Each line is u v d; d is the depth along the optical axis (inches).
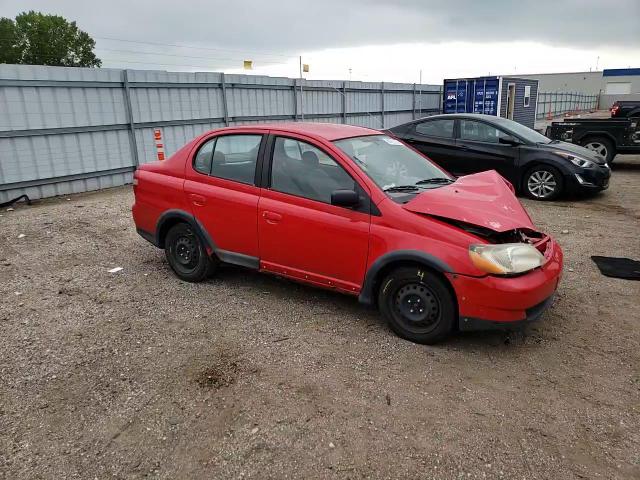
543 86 3112.7
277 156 169.0
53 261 228.7
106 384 128.6
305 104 673.6
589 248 241.4
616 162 569.0
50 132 389.7
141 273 211.2
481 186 165.3
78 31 2448.3
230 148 181.2
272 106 618.2
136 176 205.9
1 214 332.8
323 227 155.4
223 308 174.4
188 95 505.7
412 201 146.4
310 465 99.8
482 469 98.6
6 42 2289.6
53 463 101.3
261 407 118.2
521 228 142.0
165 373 133.3
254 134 175.6
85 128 415.5
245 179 175.5
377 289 154.3
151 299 183.2
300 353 142.9
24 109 371.2
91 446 106.1
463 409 117.3
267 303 178.2
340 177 155.1
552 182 345.7
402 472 97.9
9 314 171.3
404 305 147.3
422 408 117.6
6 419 115.1
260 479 96.3
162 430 110.8
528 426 111.2
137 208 206.4
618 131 489.4
